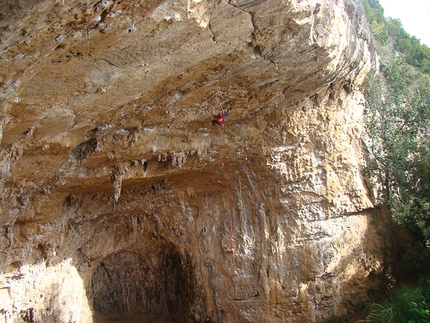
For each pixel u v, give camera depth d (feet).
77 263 38.52
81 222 36.78
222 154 34.35
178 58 20.44
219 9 18.43
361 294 35.91
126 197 37.55
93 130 25.66
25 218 29.84
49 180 28.14
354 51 30.81
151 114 26.30
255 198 38.01
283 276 36.76
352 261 36.47
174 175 36.09
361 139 37.37
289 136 34.37
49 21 13.21
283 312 36.65
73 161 27.81
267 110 31.89
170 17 16.90
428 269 33.32
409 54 56.39
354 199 36.47
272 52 23.89
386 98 38.88
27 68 15.02
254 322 37.37
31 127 20.56
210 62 22.63
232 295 38.45
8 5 11.57
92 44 16.51
